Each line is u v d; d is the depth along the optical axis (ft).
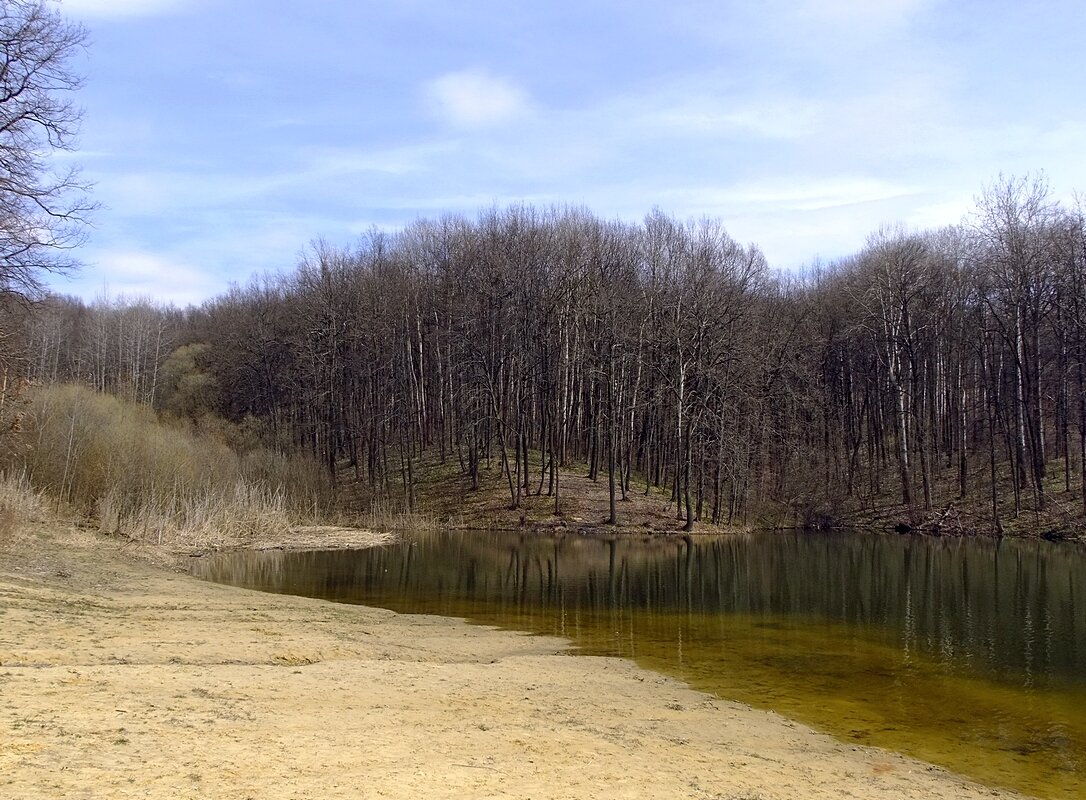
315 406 185.98
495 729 33.14
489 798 23.84
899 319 173.17
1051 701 46.50
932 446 182.39
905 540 140.26
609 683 47.06
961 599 80.74
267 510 133.18
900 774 33.94
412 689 39.19
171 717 28.84
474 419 176.24
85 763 22.82
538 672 48.52
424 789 23.91
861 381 195.93
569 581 91.61
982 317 161.68
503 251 175.11
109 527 105.19
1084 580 93.40
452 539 134.51
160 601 62.18
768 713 42.75
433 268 198.18
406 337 192.13
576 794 25.52
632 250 181.16
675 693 45.78
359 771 24.94
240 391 225.56
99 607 54.90
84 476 116.37
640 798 26.03
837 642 61.21
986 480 164.04
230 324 249.96
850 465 177.78
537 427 209.87
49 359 242.58
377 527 146.30
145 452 123.95
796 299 200.95
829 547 129.39
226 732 27.76
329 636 53.52
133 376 246.47
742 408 162.71
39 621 46.29
